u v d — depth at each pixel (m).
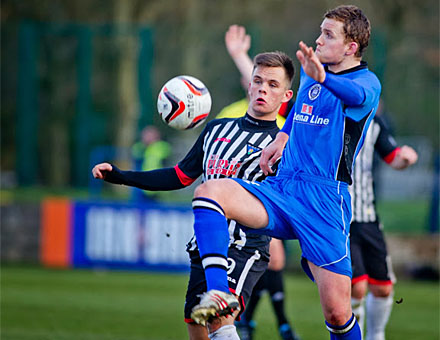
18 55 55.00
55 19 84.25
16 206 46.69
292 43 50.25
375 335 23.61
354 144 16.02
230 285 17.08
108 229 45.12
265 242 17.70
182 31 56.81
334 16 15.96
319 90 16.05
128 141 63.22
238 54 23.31
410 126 52.28
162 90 18.48
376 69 48.78
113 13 84.62
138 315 30.70
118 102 63.72
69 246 45.72
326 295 15.70
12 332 26.33
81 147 57.91
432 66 50.53
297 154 16.08
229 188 15.30
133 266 44.75
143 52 52.59
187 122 18.34
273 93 17.50
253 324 25.00
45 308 31.91
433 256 43.94
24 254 46.59
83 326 27.92
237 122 18.02
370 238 23.17
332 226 15.72
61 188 57.84
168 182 18.03
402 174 60.59
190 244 17.55
